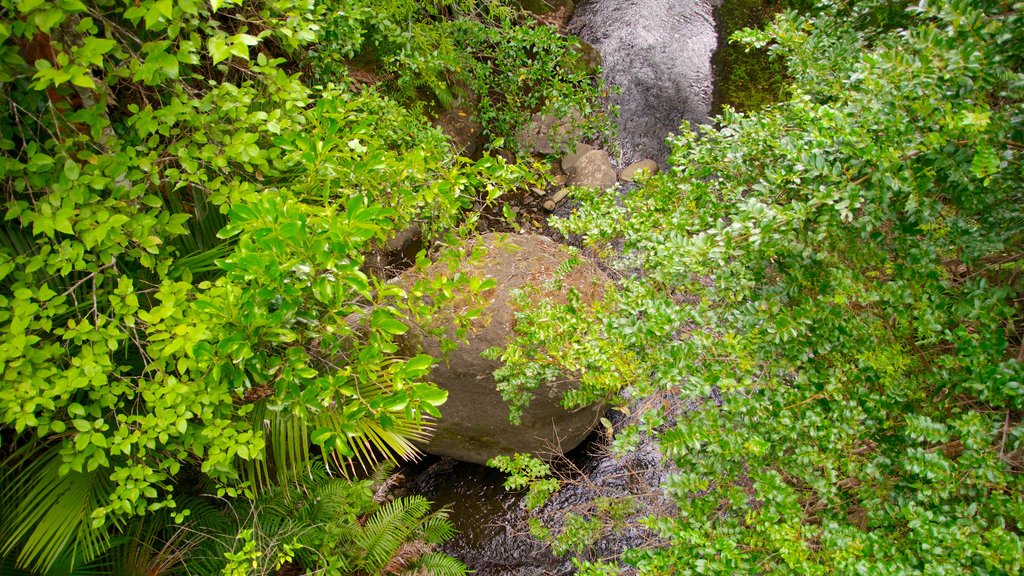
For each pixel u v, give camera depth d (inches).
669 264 78.8
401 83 178.5
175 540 112.4
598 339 93.0
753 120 84.0
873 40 92.6
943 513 64.7
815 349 73.0
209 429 88.4
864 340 73.9
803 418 72.7
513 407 111.3
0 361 73.7
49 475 92.7
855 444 76.9
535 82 223.6
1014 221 66.1
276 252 69.3
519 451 146.6
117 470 84.1
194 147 95.0
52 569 94.1
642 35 263.1
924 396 72.1
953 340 66.6
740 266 75.0
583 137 224.5
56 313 83.1
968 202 66.2
